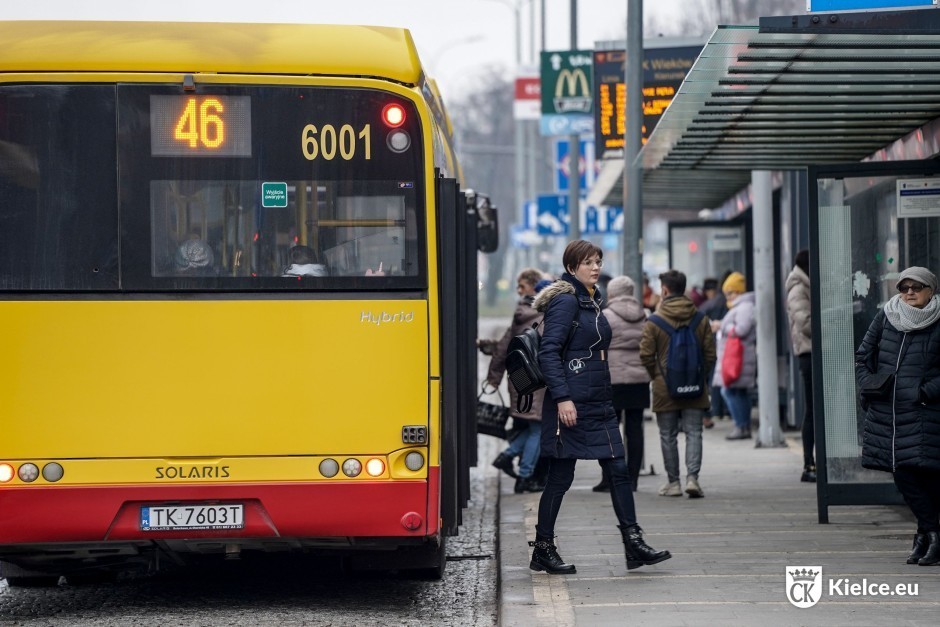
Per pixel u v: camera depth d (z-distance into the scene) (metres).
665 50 35.50
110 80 16.53
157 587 19.39
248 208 16.64
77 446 16.44
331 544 16.92
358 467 16.62
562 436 18.17
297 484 16.55
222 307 16.56
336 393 16.62
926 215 22.41
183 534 16.53
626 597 17.03
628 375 26.52
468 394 18.80
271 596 18.58
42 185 16.52
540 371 18.20
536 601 16.86
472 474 32.88
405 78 16.78
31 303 16.44
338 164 16.69
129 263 16.53
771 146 26.36
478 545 22.80
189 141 16.61
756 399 46.50
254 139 16.66
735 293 37.50
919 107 22.41
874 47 18.56
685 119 23.44
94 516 16.41
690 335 25.81
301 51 16.70
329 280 16.64
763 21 17.56
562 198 63.38
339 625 16.58
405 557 18.56
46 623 16.78
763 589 17.41
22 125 16.53
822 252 22.59
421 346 16.69
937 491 19.17
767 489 27.16
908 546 20.42
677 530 22.31
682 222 46.31
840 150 27.00
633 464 27.03
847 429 22.62
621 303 26.75
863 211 22.50
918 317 18.42
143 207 16.58
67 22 16.98
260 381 16.58
